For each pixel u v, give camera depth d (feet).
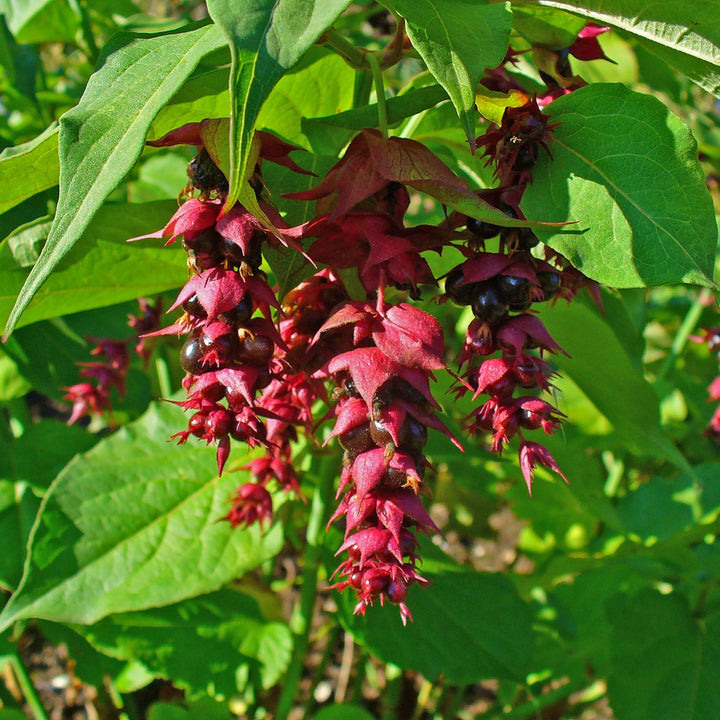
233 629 1.99
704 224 1.28
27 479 2.10
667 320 3.44
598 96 1.33
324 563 1.83
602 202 1.30
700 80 1.42
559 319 1.80
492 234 1.30
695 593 2.26
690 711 1.98
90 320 2.03
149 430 1.86
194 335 1.24
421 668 1.82
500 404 1.28
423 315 1.22
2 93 2.54
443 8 1.25
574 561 2.13
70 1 2.56
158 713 1.96
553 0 1.40
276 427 1.48
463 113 1.20
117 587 1.72
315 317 1.34
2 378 2.19
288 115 1.58
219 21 1.13
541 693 2.75
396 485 1.21
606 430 2.43
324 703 3.12
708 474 2.30
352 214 1.26
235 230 1.20
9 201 1.43
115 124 1.21
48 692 3.08
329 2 1.14
